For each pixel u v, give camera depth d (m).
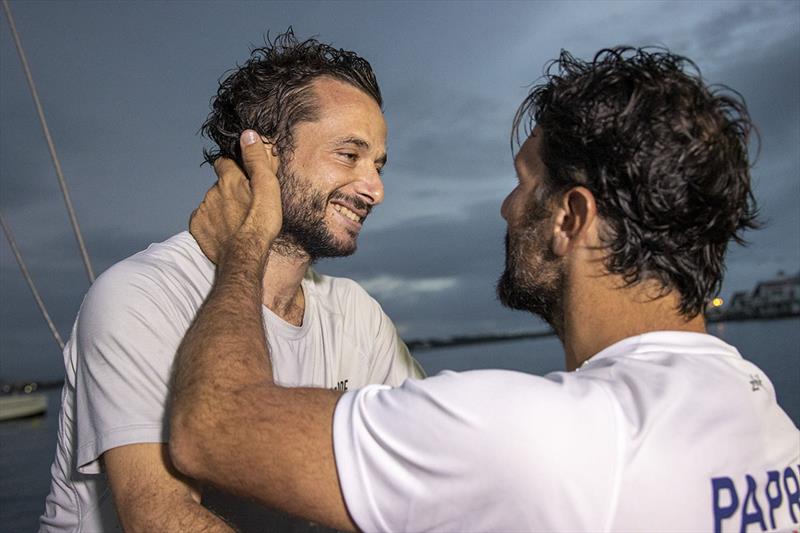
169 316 1.36
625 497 0.82
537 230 1.07
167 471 1.23
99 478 1.40
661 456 0.84
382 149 1.64
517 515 0.83
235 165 1.51
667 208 0.96
